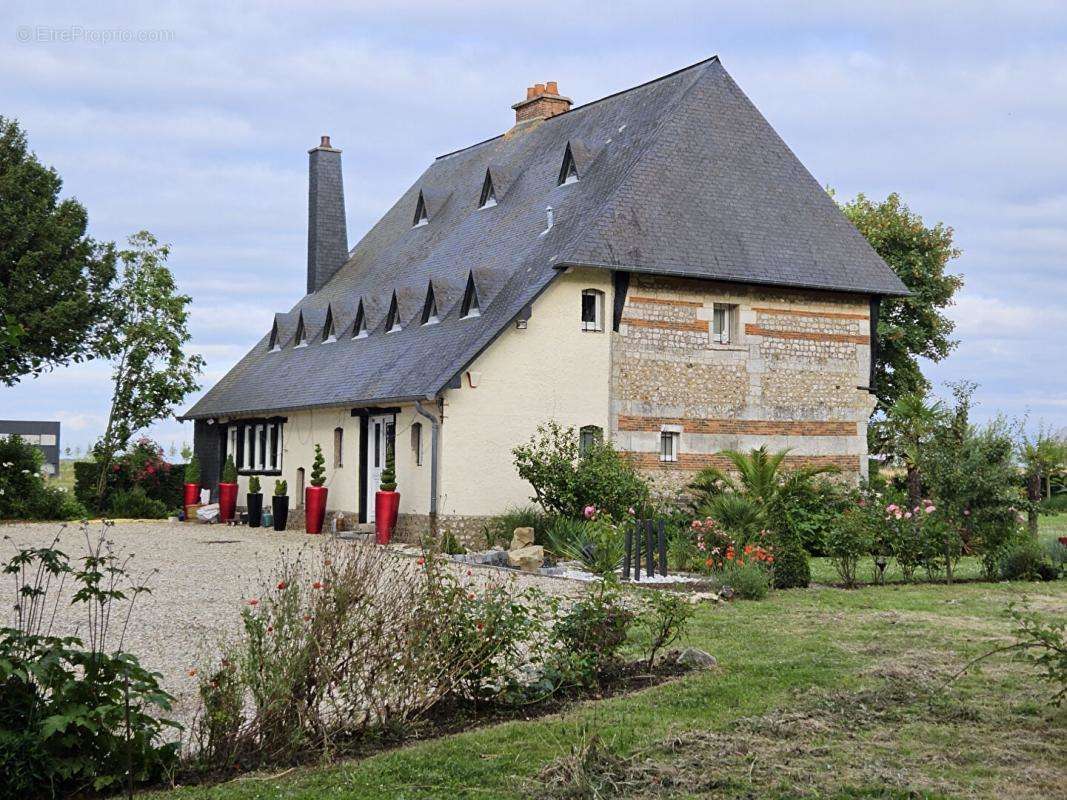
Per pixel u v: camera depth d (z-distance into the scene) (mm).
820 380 24859
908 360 36000
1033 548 18359
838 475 24891
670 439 23344
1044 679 9156
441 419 21484
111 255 31578
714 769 7141
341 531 25328
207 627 11961
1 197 29203
